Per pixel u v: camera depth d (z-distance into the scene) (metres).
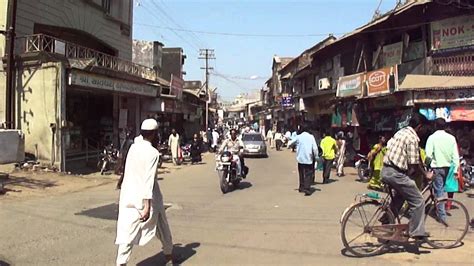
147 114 27.50
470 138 15.26
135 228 5.52
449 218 7.09
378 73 18.25
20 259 6.37
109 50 26.73
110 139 23.75
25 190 12.56
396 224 6.57
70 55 18.39
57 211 9.95
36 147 16.53
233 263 6.15
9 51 16.36
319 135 30.34
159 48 41.81
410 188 6.43
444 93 15.19
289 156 30.80
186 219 9.18
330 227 8.35
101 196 12.23
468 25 16.27
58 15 20.66
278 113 57.84
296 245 7.08
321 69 32.56
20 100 16.72
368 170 15.72
